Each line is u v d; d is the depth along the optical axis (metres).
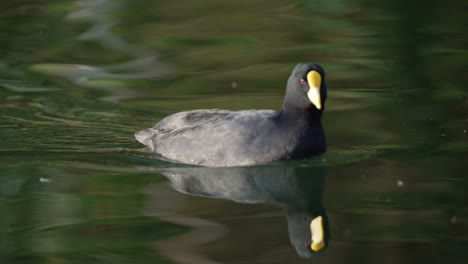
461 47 19.72
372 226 10.82
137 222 11.08
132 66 18.92
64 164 13.48
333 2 23.36
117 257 9.98
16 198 11.97
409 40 20.34
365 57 19.23
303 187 12.48
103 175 12.97
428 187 12.16
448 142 14.18
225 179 12.83
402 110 16.03
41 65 19.02
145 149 14.23
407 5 23.03
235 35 20.78
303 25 21.48
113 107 16.47
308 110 13.12
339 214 11.28
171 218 11.23
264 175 12.95
